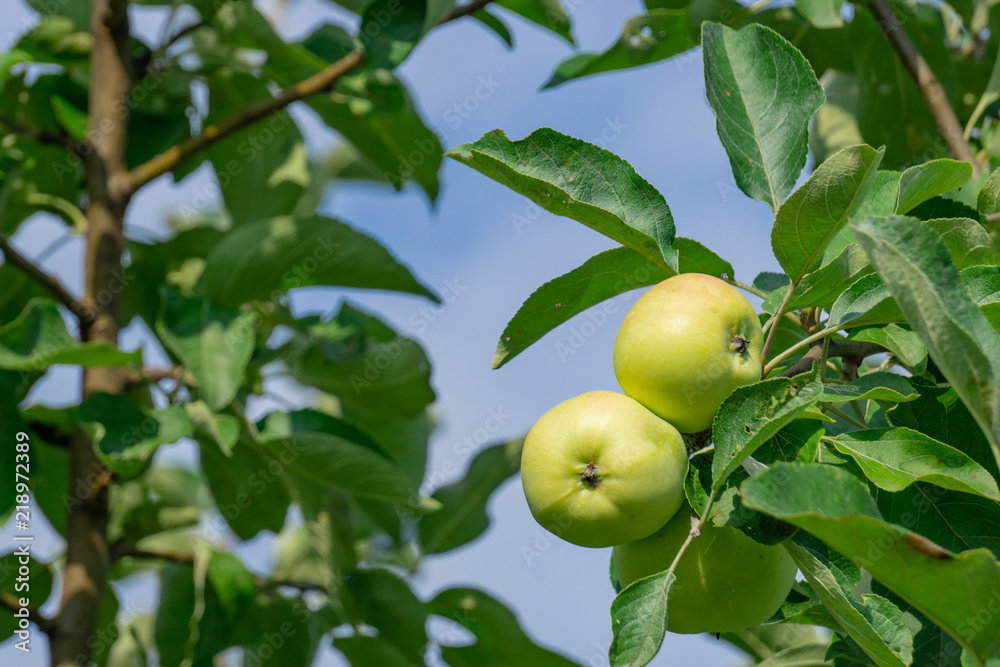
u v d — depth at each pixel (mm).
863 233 1308
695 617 1401
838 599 1353
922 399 1435
